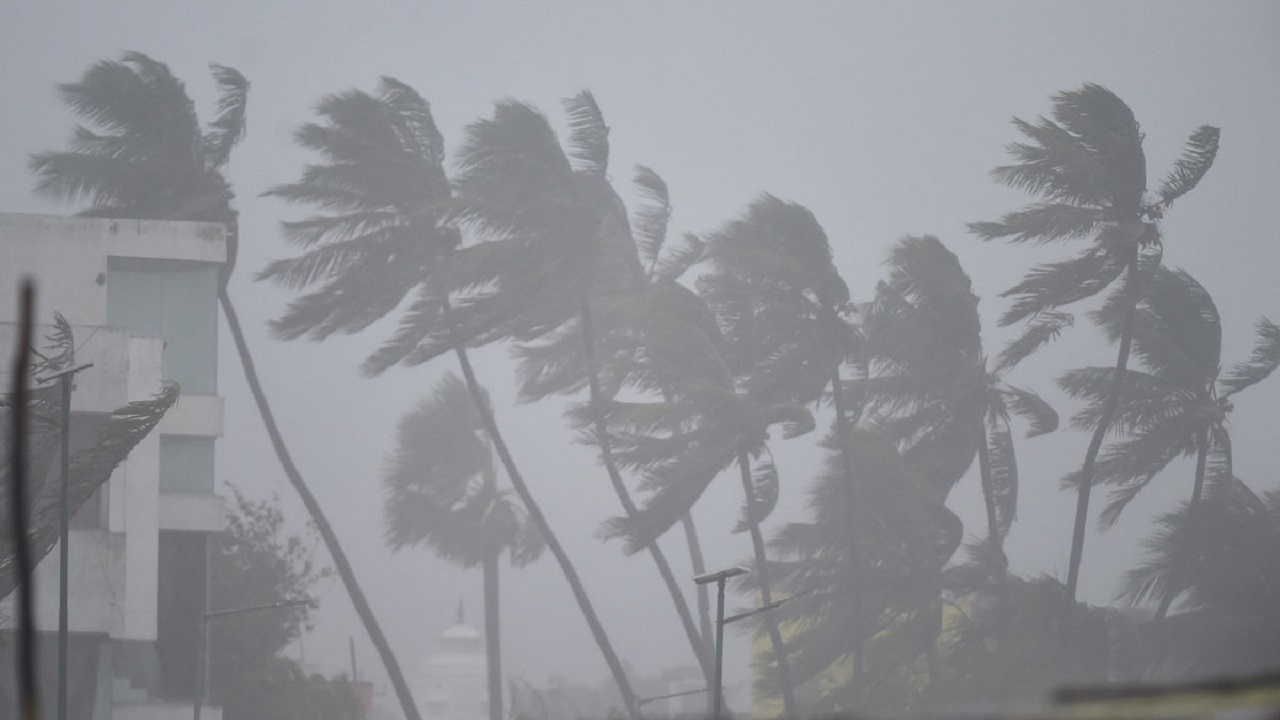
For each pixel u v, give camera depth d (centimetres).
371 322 10344
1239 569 9269
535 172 9662
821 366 9381
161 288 9462
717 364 9231
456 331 10025
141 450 8556
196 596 9244
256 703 10075
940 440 9525
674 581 9831
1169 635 9294
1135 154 9350
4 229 8838
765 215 9500
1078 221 9350
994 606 8950
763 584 9250
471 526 13100
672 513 9294
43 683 7888
